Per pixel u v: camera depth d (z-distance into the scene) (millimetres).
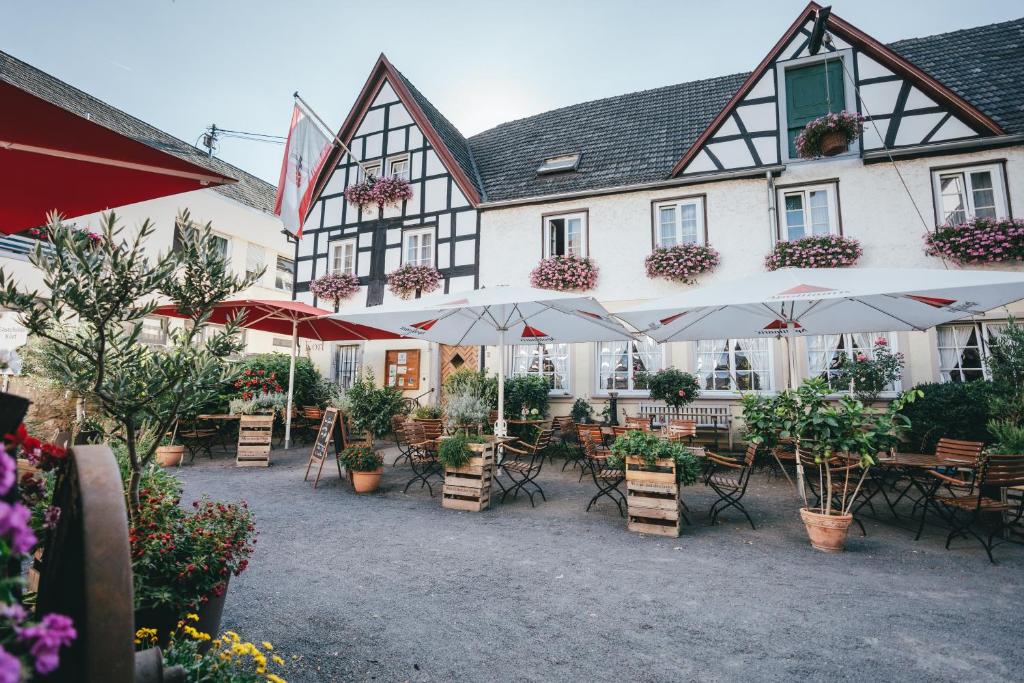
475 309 8148
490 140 15875
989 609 3477
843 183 10156
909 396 4383
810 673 2701
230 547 2529
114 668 1020
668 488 5129
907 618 3338
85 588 1045
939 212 9570
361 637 3004
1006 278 4879
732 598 3627
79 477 1222
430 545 4699
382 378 13750
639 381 11062
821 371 10094
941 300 5746
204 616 2428
